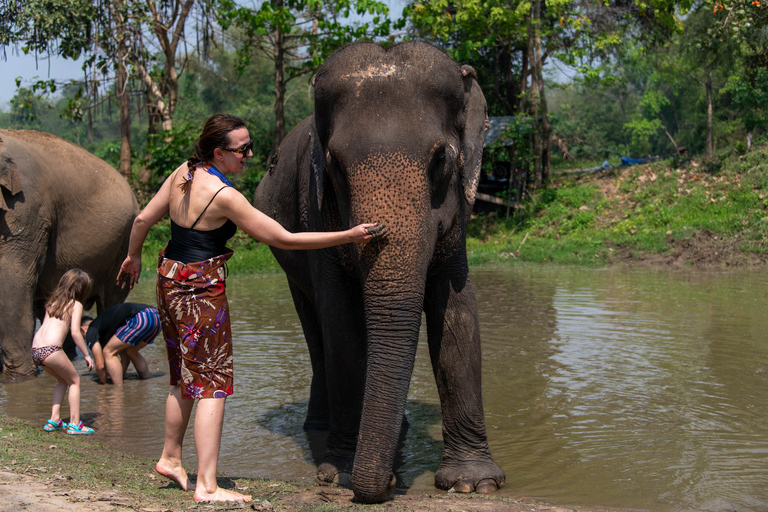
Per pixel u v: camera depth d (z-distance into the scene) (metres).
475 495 3.64
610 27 22.88
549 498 3.63
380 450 3.18
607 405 5.48
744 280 13.77
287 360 7.45
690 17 26.02
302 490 3.64
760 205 19.55
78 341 5.34
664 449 4.43
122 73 23.25
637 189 22.84
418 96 3.40
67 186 7.91
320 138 3.60
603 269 16.80
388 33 21.53
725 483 3.82
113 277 8.78
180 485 3.45
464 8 21.83
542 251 19.62
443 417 3.97
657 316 9.61
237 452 4.61
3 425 5.05
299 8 20.80
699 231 18.58
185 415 3.37
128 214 8.56
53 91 23.22
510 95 30.48
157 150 22.50
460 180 3.74
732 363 6.80
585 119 59.12
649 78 53.38
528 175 25.69
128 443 4.82
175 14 24.11
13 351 7.24
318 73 3.64
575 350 7.52
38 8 20.52
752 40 19.02
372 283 3.13
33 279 7.50
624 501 3.57
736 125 37.22
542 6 24.09
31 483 3.19
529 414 5.28
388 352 3.12
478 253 20.25
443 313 3.84
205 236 3.11
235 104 52.22
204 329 3.10
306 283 4.93
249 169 24.55
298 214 4.75
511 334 8.49
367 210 3.12
